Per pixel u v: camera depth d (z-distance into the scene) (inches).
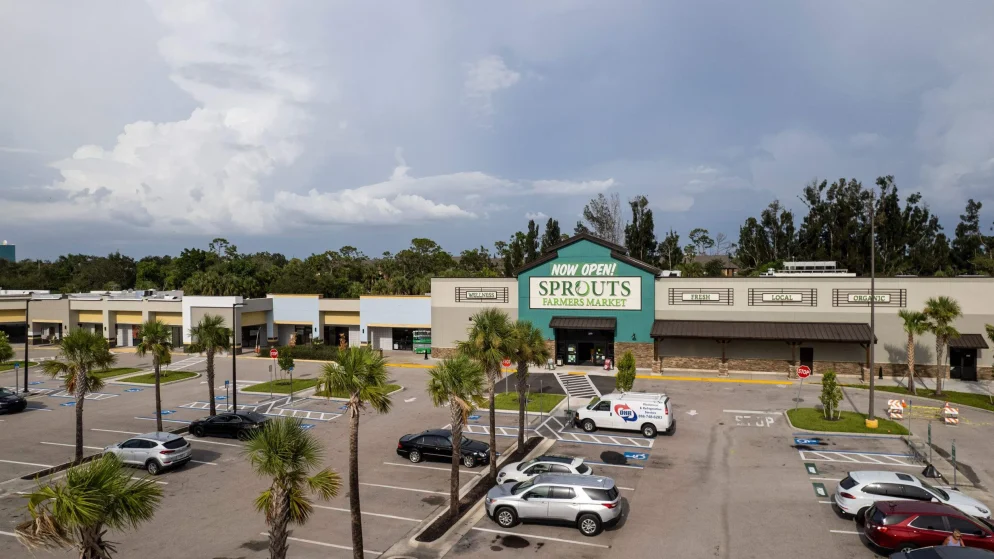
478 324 1016.2
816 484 962.1
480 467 1077.8
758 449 1157.7
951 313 1542.8
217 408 1568.7
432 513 872.3
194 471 1067.9
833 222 3735.2
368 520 848.3
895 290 1840.6
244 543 775.1
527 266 2181.3
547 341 2165.4
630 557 725.3
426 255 5329.7
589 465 1071.6
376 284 3737.7
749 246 4453.7
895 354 1841.8
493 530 810.8
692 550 739.4
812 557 716.7
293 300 2748.5
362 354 712.4
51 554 748.6
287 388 1828.2
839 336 1827.0
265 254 6663.4
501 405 1567.4
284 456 583.8
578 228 4621.1
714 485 965.2
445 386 829.8
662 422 1251.8
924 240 3900.1
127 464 1063.0
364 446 1208.2
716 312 2009.1
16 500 932.0
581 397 1663.4
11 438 1288.1
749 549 739.4
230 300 2586.1
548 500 806.5
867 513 757.3
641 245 3769.7
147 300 2824.8
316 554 740.0
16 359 2484.0
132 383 1943.9
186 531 811.4
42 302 3056.1
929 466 986.1
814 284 1916.8
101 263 5113.2
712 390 1723.7
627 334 2090.3
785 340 1878.7
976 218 4212.6
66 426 1392.7
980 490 922.1
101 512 469.7
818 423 1312.7
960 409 1450.5
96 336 1135.0
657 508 874.8
